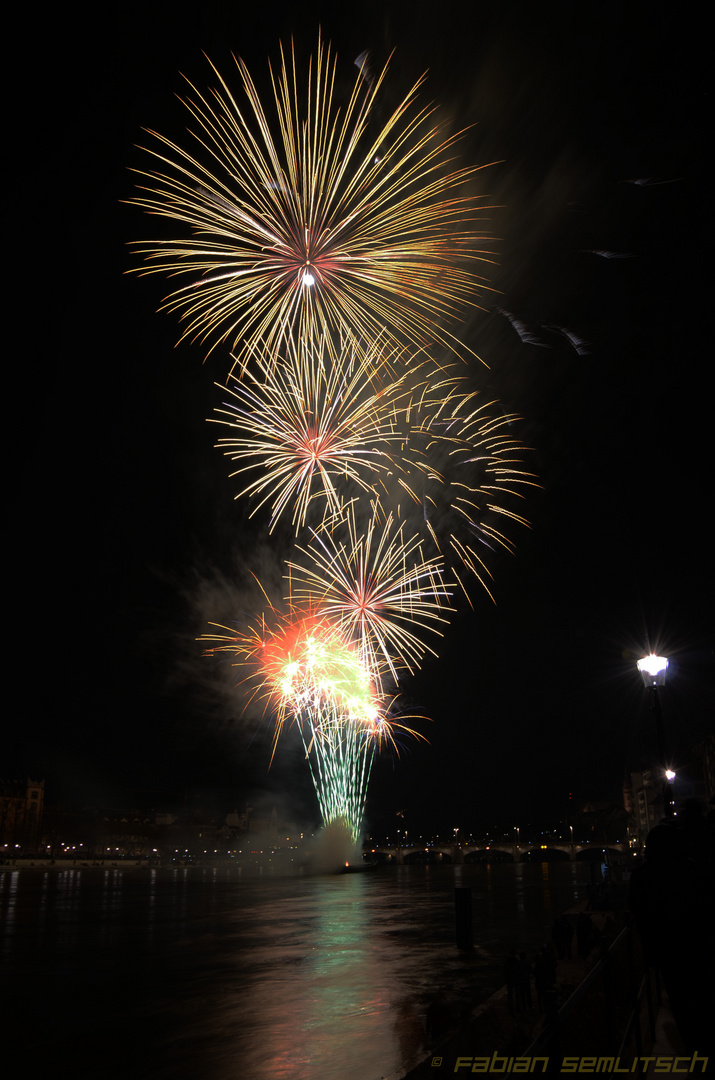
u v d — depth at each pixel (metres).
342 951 44.75
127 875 174.88
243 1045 24.64
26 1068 22.98
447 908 75.44
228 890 113.06
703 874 5.82
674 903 5.72
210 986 34.81
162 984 35.59
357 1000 30.64
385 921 62.94
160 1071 22.34
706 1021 5.51
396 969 37.62
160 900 91.00
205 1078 21.48
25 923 63.56
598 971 7.38
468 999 30.09
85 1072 22.44
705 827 6.45
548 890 105.75
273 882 139.88
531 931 53.91
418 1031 25.53
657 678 20.33
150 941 51.12
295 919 65.56
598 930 28.56
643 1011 11.81
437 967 37.84
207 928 58.94
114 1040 25.80
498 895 96.31
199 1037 25.86
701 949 5.62
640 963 15.00
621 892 46.88
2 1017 29.38
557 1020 5.78
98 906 81.81
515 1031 13.20
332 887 121.00
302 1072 21.56
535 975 20.47
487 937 50.62
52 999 32.59
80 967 40.62
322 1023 27.14
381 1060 22.31
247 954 44.41
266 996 32.16
